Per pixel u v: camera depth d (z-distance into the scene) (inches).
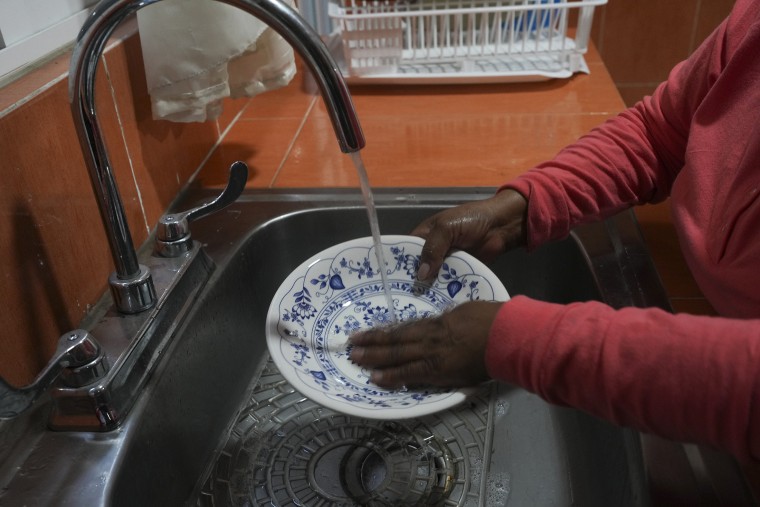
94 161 21.4
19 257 21.8
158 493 23.2
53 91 23.4
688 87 29.6
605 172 30.5
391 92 48.9
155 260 27.6
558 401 18.0
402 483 25.8
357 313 28.1
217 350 29.0
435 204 34.3
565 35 50.8
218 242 31.6
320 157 39.8
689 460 20.5
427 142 41.0
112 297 25.3
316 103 47.9
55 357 19.9
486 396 30.1
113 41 28.4
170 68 30.0
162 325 24.8
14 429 21.4
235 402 30.3
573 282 31.6
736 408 14.9
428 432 28.3
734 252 23.0
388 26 46.1
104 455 20.7
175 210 34.4
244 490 25.7
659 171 31.6
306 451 27.5
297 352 24.4
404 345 21.5
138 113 30.5
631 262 29.6
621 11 59.4
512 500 25.5
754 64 24.6
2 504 19.1
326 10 52.2
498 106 45.6
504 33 51.7
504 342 18.3
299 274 27.1
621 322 16.9
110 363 22.1
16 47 24.2
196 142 38.3
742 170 23.0
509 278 34.7
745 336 15.3
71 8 28.4
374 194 35.3
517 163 37.8
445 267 28.4
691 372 15.5
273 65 34.6
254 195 35.8
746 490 19.8
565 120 42.9
